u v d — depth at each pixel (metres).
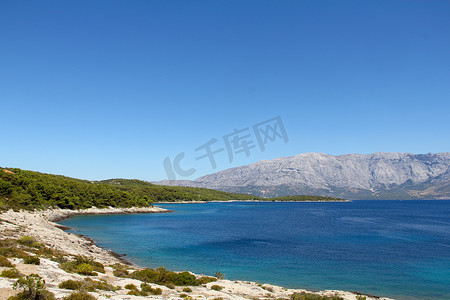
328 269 46.94
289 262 51.38
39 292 15.01
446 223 126.56
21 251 28.45
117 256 52.34
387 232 93.75
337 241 74.62
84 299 15.81
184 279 29.58
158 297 20.64
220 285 31.20
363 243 71.62
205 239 76.38
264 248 64.19
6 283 16.86
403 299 34.22
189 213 184.12
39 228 61.50
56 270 23.53
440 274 44.44
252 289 31.36
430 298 34.66
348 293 34.28
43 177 150.38
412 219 149.38
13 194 99.75
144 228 98.69
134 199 189.62
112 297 18.17
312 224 120.81
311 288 37.66
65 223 106.25
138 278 27.81
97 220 121.38
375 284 39.53
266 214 187.75
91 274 26.02
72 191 151.50
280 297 28.69
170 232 89.38
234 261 51.66
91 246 58.12
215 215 170.50
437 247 66.50
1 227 48.91
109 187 187.25
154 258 52.34
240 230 97.75
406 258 55.12
